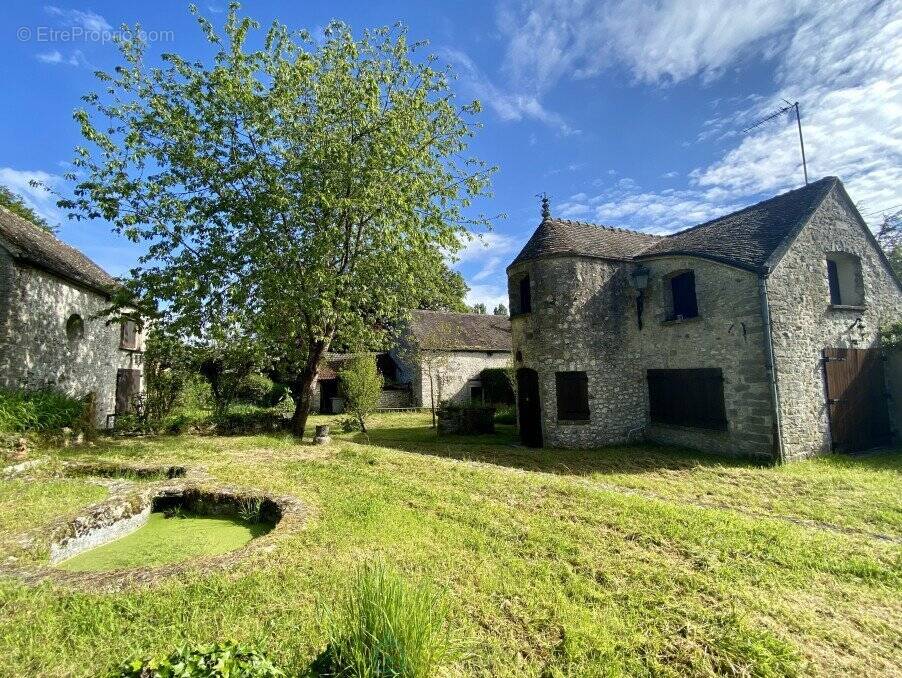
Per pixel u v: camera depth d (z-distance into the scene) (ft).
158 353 45.19
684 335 35.83
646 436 39.81
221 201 35.47
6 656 8.61
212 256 34.73
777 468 27.89
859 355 33.86
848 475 25.85
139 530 17.88
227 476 23.56
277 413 47.50
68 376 39.96
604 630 10.14
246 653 7.13
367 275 40.40
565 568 13.26
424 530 16.01
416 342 70.79
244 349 43.04
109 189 32.73
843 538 16.30
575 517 17.69
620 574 13.00
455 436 46.80
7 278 32.81
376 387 49.90
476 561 13.61
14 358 33.09
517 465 31.35
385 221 37.35
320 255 35.09
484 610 10.90
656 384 38.83
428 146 40.11
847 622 11.21
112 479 22.00
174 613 10.12
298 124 37.14
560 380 38.73
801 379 30.78
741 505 21.11
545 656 9.42
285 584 11.58
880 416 34.27
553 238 41.24
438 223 39.50
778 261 30.55
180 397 45.88
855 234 35.65
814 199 33.63
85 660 8.63
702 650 9.74
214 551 15.49
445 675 8.51
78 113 30.99
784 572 13.50
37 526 15.05
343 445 35.86
